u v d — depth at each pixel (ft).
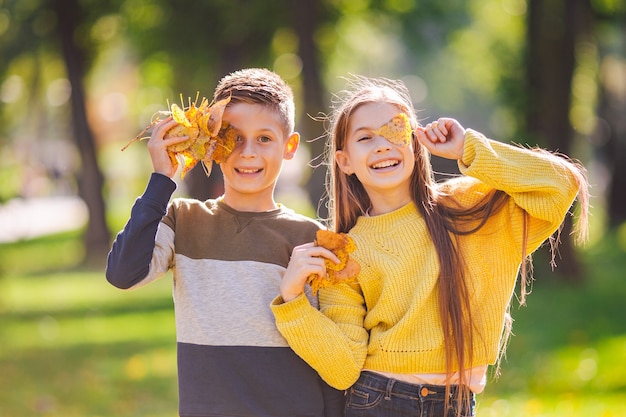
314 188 57.62
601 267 64.69
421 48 84.17
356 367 12.88
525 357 33.47
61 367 33.96
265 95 13.15
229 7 66.54
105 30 81.56
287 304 12.48
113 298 56.95
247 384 12.71
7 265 77.46
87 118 81.05
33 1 79.25
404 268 13.01
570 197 12.89
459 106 158.10
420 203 13.30
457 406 12.77
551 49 53.72
